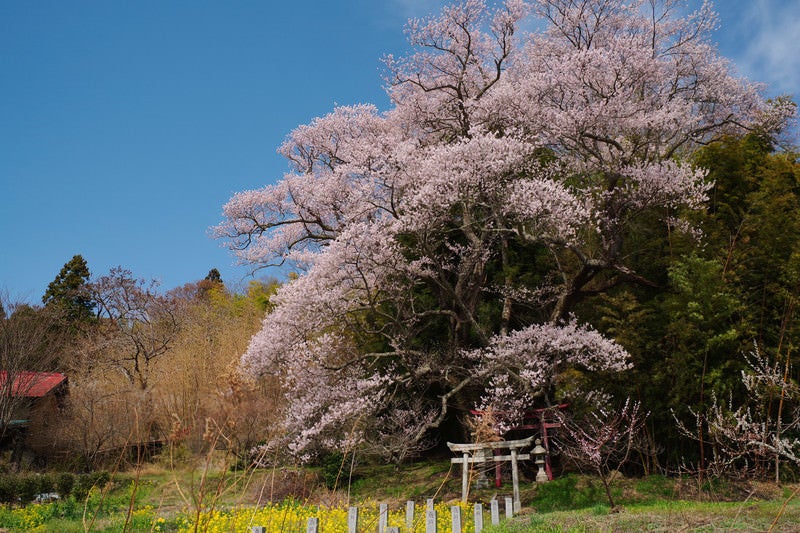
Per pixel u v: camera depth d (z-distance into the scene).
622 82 17.06
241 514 9.15
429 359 17.28
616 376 14.78
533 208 15.45
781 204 14.59
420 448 17.58
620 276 16.97
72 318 37.19
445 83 21.56
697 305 13.76
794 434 13.05
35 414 23.67
